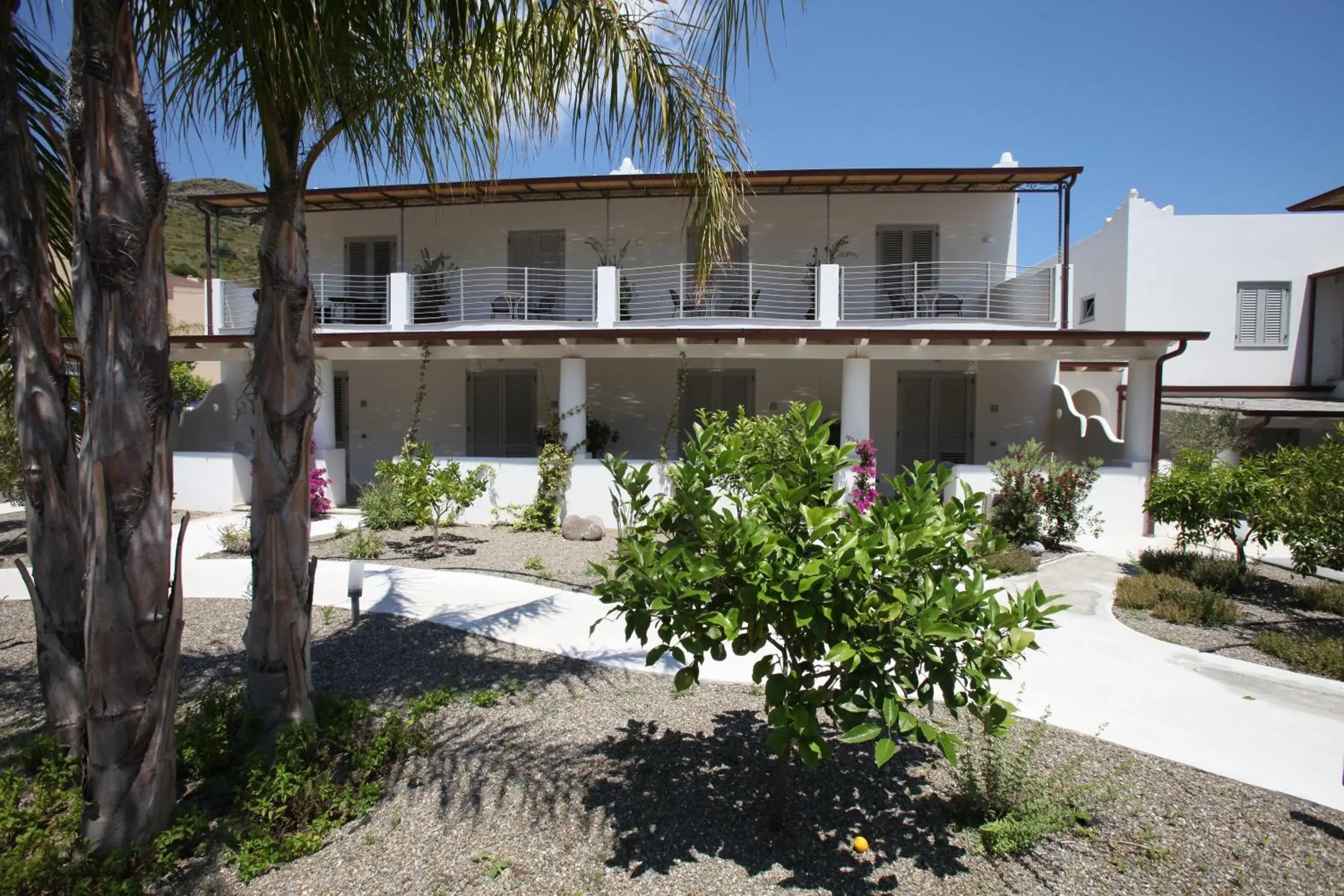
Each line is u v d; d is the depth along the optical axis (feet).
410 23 12.74
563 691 17.34
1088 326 62.80
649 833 11.48
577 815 11.96
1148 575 28.63
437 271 54.29
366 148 17.11
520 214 54.54
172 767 11.00
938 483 11.25
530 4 13.79
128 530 10.04
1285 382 55.62
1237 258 55.72
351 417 55.77
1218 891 10.21
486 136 17.15
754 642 10.11
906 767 13.74
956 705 9.89
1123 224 57.11
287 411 13.06
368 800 12.05
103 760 10.25
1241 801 12.62
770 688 9.83
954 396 52.19
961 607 9.32
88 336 9.78
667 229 53.47
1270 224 55.47
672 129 16.89
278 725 13.35
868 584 9.46
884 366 52.29
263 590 13.25
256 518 13.26
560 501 41.65
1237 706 16.94
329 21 12.16
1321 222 54.90
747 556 9.53
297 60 11.98
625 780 13.08
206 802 12.26
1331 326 54.90
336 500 47.52
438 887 10.18
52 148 14.49
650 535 11.27
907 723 9.21
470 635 21.91
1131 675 18.99
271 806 11.12
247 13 11.41
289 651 13.38
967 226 51.75
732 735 14.97
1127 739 15.16
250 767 12.01
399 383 55.36
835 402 52.01
